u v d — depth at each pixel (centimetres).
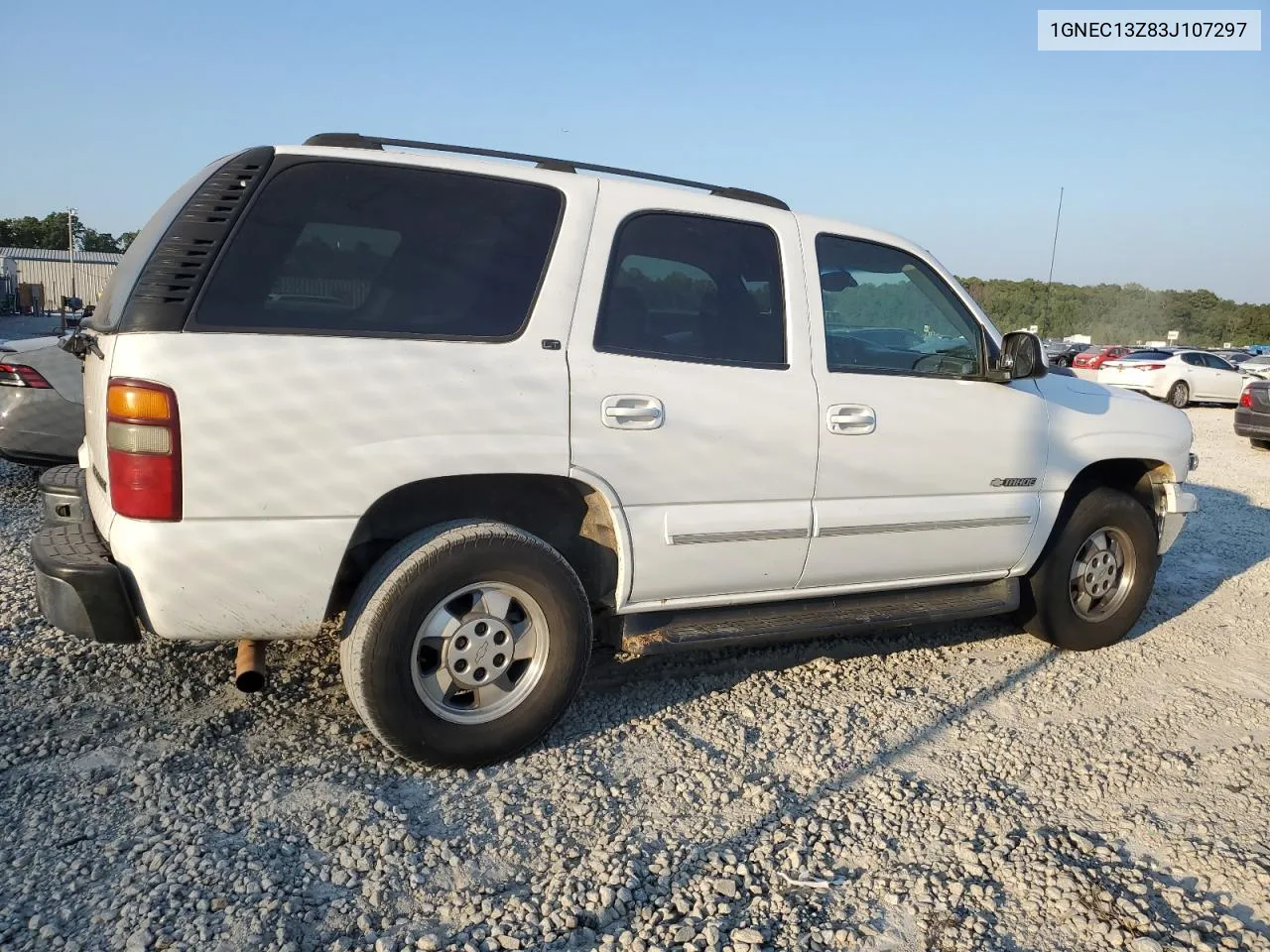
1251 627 543
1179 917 269
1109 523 480
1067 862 294
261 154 307
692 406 352
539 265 334
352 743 345
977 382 427
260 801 304
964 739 380
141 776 312
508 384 320
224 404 285
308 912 254
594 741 360
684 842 297
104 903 250
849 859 292
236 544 292
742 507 369
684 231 365
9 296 4997
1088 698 428
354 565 340
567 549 369
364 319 307
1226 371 2227
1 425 652
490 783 326
